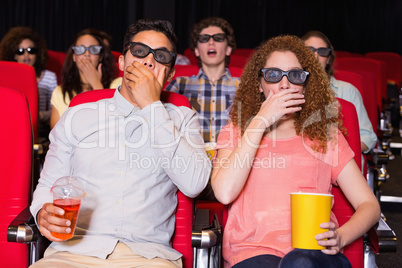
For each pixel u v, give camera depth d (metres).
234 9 6.78
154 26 1.79
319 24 7.06
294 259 1.42
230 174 1.69
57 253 1.67
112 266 1.64
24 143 1.84
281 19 6.95
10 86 2.66
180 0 6.57
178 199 1.84
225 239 1.74
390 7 7.13
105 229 1.70
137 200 1.72
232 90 2.93
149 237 1.72
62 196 1.49
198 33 2.99
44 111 3.75
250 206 1.72
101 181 1.73
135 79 1.70
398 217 3.42
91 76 3.14
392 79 5.67
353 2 7.09
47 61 4.05
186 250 1.83
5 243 1.79
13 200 1.81
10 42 3.86
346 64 3.99
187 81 2.97
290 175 1.72
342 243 1.57
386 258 2.74
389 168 4.56
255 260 1.60
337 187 1.84
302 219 1.45
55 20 6.18
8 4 6.05
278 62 1.78
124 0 6.28
